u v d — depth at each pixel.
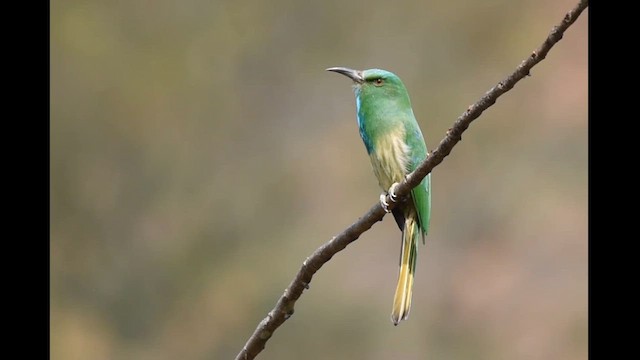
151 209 16.83
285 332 15.02
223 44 17.70
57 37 17.23
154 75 17.39
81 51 17.22
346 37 17.61
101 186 16.83
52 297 16.09
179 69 17.45
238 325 15.87
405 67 17.25
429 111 16.89
